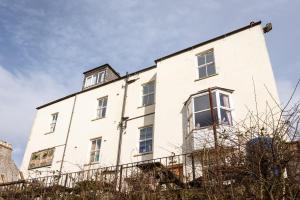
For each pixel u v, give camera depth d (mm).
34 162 20219
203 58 15383
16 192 10969
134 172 8938
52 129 21359
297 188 4457
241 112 12266
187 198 6906
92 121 19062
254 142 5086
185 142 12961
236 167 5043
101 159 16688
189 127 13062
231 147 5562
